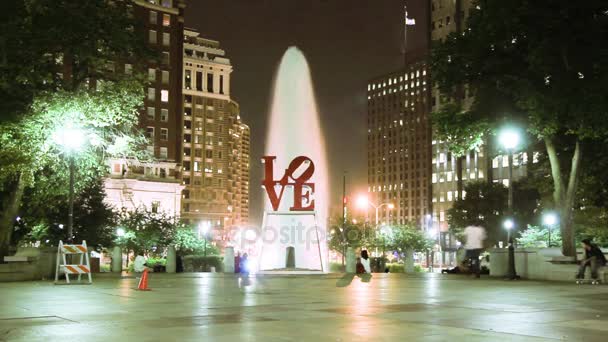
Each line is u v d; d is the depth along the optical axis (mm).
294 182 41781
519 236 82125
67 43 29297
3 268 28625
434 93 148250
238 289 22734
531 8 26922
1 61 27922
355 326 12172
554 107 27359
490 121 32906
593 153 34219
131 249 71750
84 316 13828
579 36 26984
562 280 29172
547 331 11562
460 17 138625
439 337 10789
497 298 18672
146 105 114688
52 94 28516
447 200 152375
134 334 11086
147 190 107688
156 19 118062
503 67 30422
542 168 39219
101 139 32500
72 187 28609
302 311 14906
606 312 14805
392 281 28875
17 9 29359
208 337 10727
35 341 10344
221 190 175625
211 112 175625
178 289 22656
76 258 31906
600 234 43875
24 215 38281
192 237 78000
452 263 139500
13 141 28312
